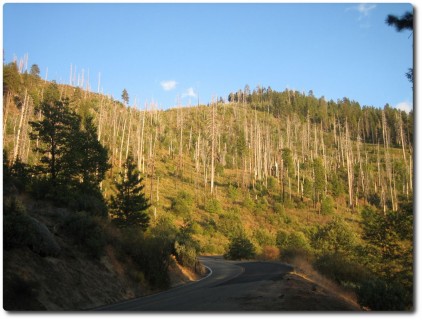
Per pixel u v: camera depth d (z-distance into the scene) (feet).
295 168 335.06
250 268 107.65
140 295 59.77
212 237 195.52
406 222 89.04
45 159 95.91
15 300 37.42
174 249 92.27
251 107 610.24
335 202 280.31
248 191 272.51
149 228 118.32
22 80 303.89
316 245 128.77
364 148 442.91
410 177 312.50
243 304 42.01
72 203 79.25
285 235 185.68
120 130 335.88
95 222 63.46
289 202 254.27
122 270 61.87
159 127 393.50
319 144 450.71
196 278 88.79
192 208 223.51
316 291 52.80
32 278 42.37
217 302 44.39
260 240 187.42
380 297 44.88
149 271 67.41
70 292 46.01
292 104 625.00
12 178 75.41
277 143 409.49
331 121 558.15
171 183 264.31
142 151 295.69
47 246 49.01
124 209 106.22
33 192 78.23
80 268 52.65
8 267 40.63
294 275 74.59
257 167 325.83
